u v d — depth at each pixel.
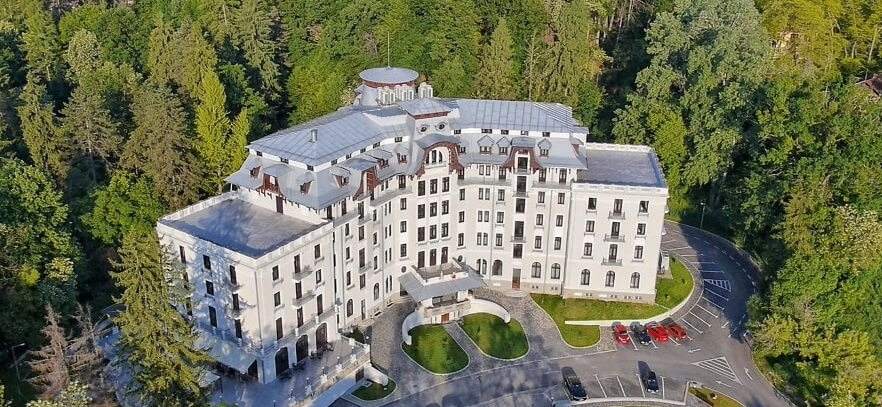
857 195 106.81
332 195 91.44
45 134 111.56
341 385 90.31
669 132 133.25
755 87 129.25
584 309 109.12
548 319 107.38
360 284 101.12
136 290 70.12
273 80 140.50
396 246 105.81
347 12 145.75
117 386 84.31
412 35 145.62
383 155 98.62
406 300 109.69
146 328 70.81
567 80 145.88
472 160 105.50
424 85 111.88
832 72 149.75
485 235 111.19
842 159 107.31
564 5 146.75
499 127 106.31
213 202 96.56
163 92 112.75
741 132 129.00
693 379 96.69
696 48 133.88
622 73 162.12
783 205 109.94
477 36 149.50
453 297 107.62
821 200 105.50
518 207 108.50
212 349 89.12
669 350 102.31
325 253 91.38
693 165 132.50
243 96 129.38
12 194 94.56
